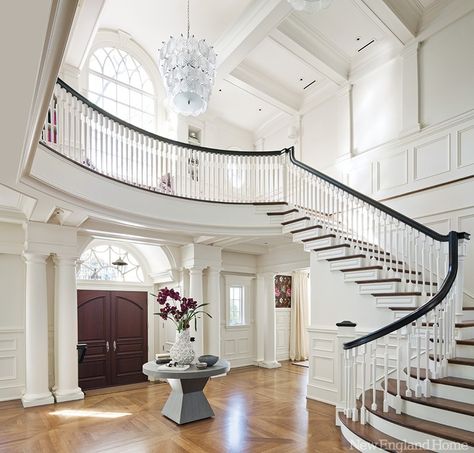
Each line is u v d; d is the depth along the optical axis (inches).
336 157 291.6
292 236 240.8
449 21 222.7
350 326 168.4
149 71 334.3
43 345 205.2
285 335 372.2
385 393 131.0
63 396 206.8
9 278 219.8
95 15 212.2
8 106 81.0
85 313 260.7
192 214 230.5
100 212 187.6
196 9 250.7
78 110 179.0
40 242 205.0
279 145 357.4
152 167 220.8
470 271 195.3
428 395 129.0
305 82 306.8
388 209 184.1
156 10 265.4
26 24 57.1
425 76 234.1
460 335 146.0
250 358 337.7
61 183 160.9
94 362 257.9
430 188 218.8
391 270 180.2
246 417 179.6
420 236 172.2
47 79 78.7
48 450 142.2
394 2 218.4
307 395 216.5
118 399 214.5
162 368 167.3
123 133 207.9
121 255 289.9
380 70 263.0
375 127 262.2
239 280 337.4
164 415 181.8
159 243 267.9
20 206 195.2
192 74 197.8
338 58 272.8
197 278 274.8
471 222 198.7
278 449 140.6
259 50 269.6
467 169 203.8
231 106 346.9
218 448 142.3
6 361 212.7
